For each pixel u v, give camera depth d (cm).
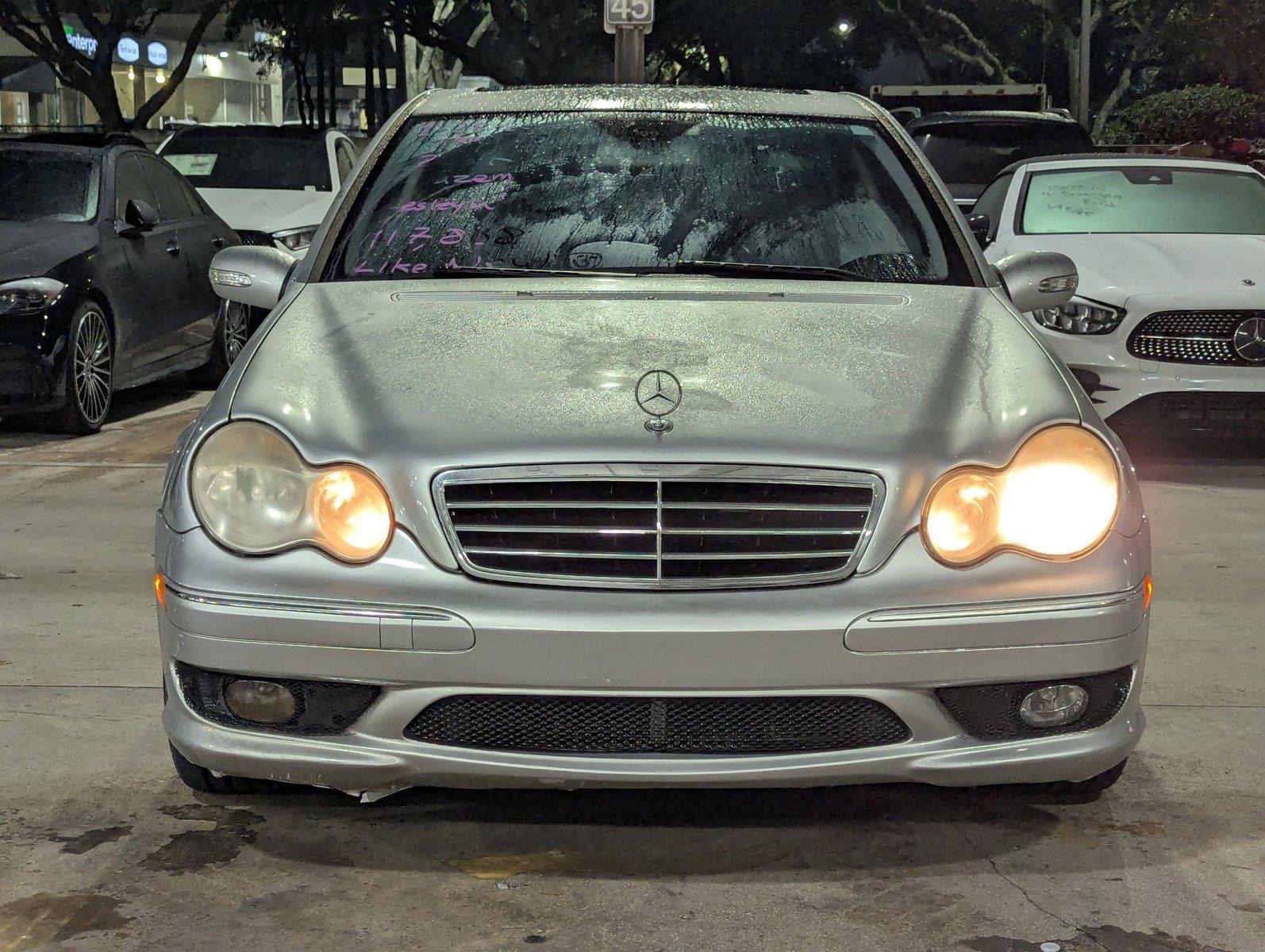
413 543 292
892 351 337
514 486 294
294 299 379
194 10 4306
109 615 486
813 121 448
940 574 293
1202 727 392
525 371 322
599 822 330
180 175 992
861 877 305
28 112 4278
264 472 300
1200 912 291
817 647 288
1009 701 301
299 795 341
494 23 3978
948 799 342
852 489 295
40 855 312
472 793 344
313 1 2986
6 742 374
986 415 312
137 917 287
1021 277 417
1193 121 3231
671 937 281
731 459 294
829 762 294
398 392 315
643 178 425
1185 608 506
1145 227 835
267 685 300
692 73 3781
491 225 410
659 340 339
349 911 291
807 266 400
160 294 897
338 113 6488
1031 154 1412
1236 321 715
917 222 415
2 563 550
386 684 292
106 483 694
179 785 348
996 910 292
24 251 804
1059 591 296
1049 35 4459
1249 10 3138
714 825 329
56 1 2903
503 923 286
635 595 289
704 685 288
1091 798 342
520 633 286
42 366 786
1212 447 801
